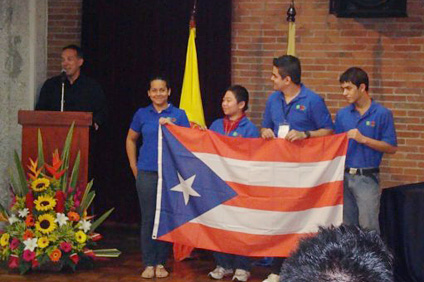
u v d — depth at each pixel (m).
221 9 7.16
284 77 4.93
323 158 4.88
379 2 6.41
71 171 5.56
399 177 6.96
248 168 5.02
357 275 1.08
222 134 5.33
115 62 7.33
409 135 6.93
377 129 4.95
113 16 7.31
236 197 5.04
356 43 7.01
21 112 5.50
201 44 7.21
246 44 7.27
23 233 5.26
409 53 6.91
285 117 5.00
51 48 7.57
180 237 5.13
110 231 7.16
